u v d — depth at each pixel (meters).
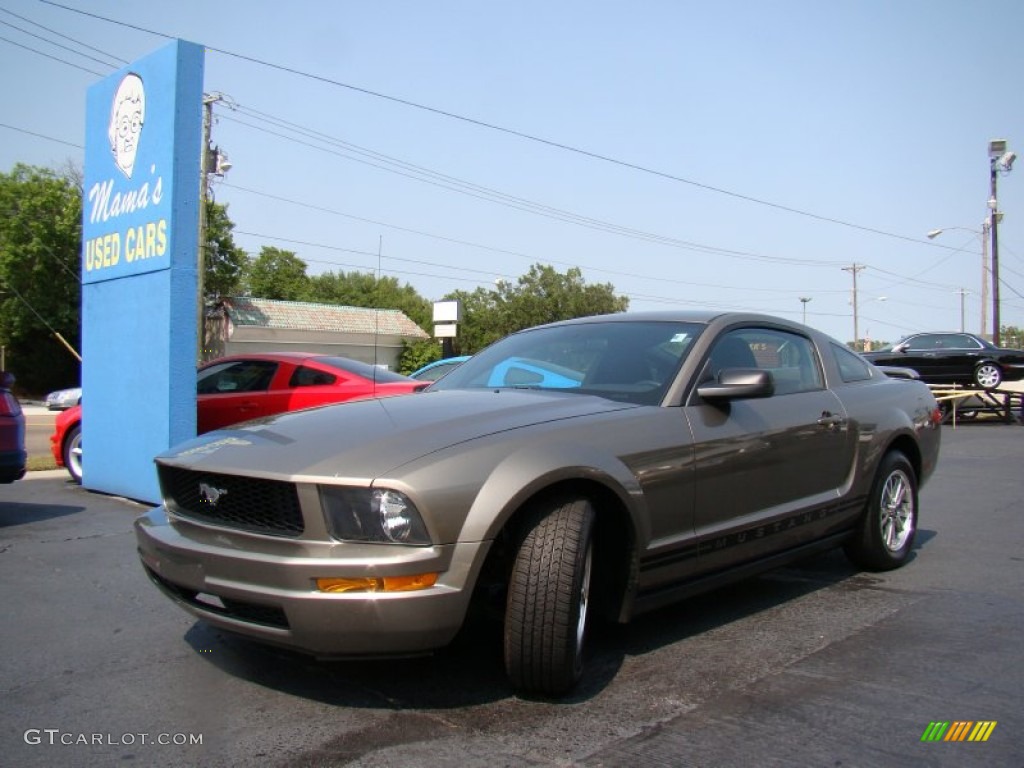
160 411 7.39
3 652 3.80
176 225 7.32
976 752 2.83
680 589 3.76
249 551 3.05
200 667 3.61
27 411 26.84
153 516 3.65
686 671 3.58
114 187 8.10
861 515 5.08
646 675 3.53
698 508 3.77
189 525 3.32
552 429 3.35
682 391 3.91
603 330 4.58
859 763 2.75
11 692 3.35
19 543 6.01
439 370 11.99
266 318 40.69
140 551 3.62
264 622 3.04
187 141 7.39
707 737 2.94
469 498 2.97
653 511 3.53
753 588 4.98
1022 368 19.02
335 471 2.96
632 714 3.13
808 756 2.80
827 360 5.10
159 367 7.41
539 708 3.18
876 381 5.51
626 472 3.41
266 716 3.12
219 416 8.88
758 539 4.13
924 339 19.80
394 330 43.50
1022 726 3.04
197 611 3.26
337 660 2.99
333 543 2.92
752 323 4.61
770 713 3.14
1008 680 3.48
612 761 2.76
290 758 2.79
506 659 3.14
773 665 3.66
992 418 19.06
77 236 37.44
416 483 2.92
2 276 36.91
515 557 3.12
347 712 3.15
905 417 5.38
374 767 2.73
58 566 5.36
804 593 4.86
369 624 2.86
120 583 4.96
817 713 3.14
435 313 19.53
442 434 3.22
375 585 2.86
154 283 7.51
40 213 37.44
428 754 2.81
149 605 4.53
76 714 3.14
